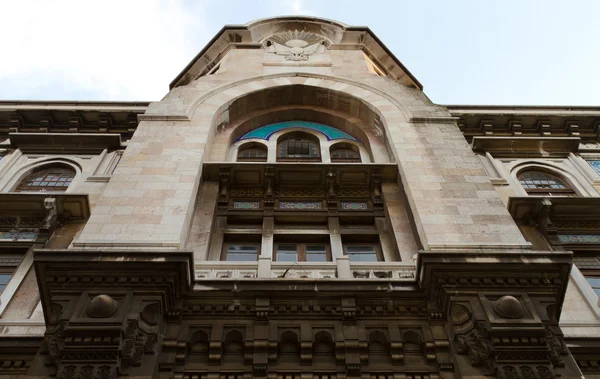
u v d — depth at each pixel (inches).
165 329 397.4
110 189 540.7
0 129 805.2
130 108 818.2
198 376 376.5
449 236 489.4
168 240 472.1
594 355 421.4
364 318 412.5
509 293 406.0
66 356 351.6
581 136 826.2
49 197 583.5
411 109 750.5
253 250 569.0
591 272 548.4
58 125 810.2
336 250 558.9
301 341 394.3
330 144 776.3
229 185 639.8
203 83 815.7
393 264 484.7
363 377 377.4
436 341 394.3
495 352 362.9
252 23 997.8
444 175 589.0
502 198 668.1
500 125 829.8
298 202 635.5
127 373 354.6
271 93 815.7
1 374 394.9
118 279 402.6
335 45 970.7
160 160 601.3
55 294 393.7
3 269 532.1
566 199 600.4
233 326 404.2
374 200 621.3
